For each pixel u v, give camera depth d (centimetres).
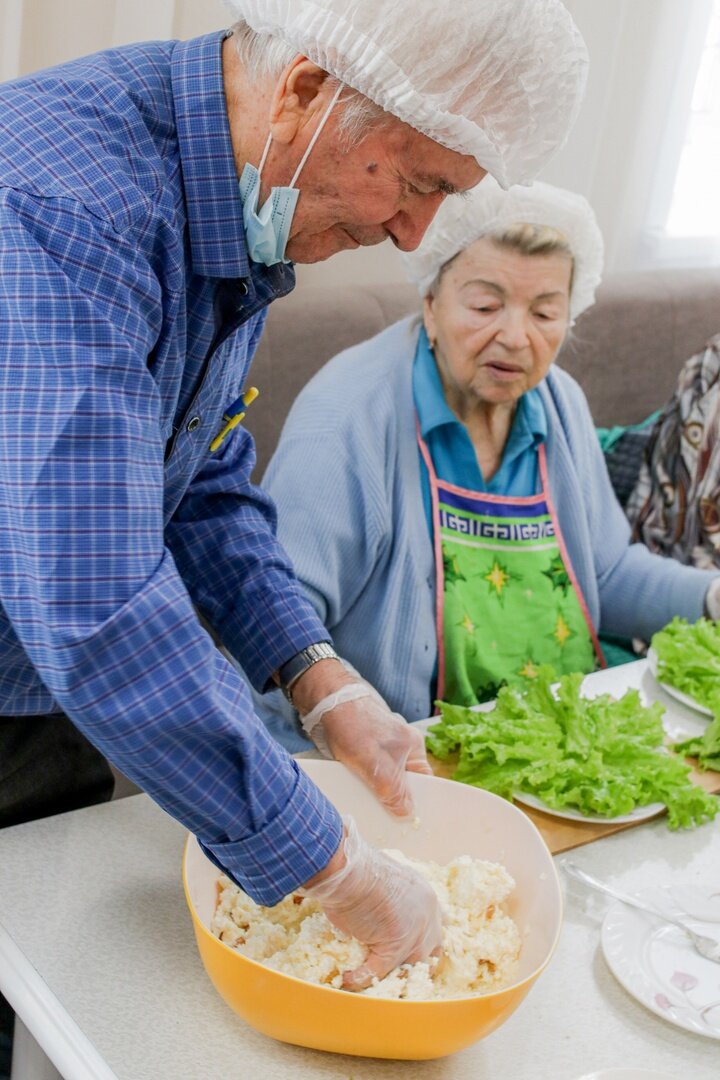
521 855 103
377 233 97
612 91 261
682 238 294
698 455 195
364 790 111
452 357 161
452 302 159
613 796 118
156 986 93
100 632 74
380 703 117
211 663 79
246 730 79
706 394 194
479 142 89
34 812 123
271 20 85
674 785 121
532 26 87
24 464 75
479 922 98
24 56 175
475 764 123
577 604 174
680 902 107
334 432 160
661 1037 93
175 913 101
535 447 174
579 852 115
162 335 89
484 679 165
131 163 86
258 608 117
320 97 86
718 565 193
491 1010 83
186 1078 85
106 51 92
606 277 252
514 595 168
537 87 91
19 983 91
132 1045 87
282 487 159
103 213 81
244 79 88
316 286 214
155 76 90
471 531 166
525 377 161
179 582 79
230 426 113
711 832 121
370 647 161
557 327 160
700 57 272
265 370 194
